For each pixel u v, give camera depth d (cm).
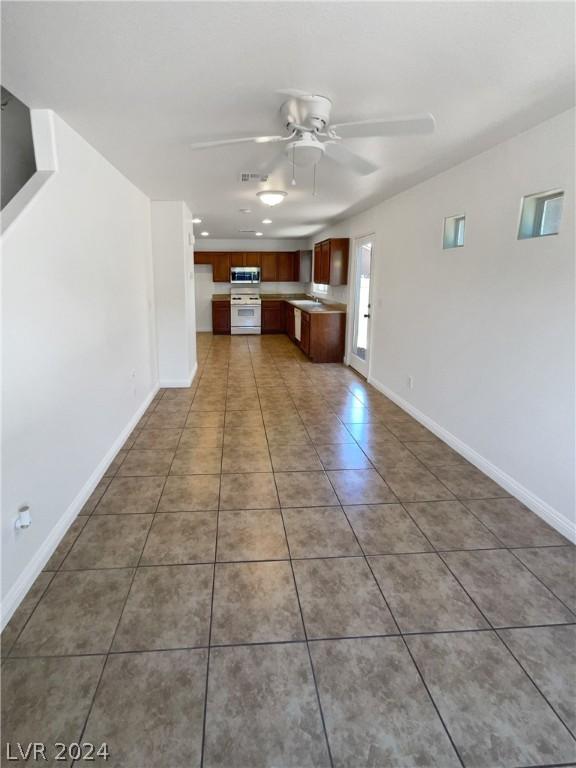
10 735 134
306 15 141
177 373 531
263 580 202
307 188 414
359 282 623
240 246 999
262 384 554
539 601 190
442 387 365
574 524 229
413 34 153
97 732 135
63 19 142
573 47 162
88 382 271
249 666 158
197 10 138
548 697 148
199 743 133
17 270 183
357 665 159
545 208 249
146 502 268
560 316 232
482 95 204
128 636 170
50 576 202
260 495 279
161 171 343
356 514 257
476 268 307
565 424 232
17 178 271
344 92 200
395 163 323
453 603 189
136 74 181
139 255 420
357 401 482
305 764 128
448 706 145
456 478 301
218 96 202
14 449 181
